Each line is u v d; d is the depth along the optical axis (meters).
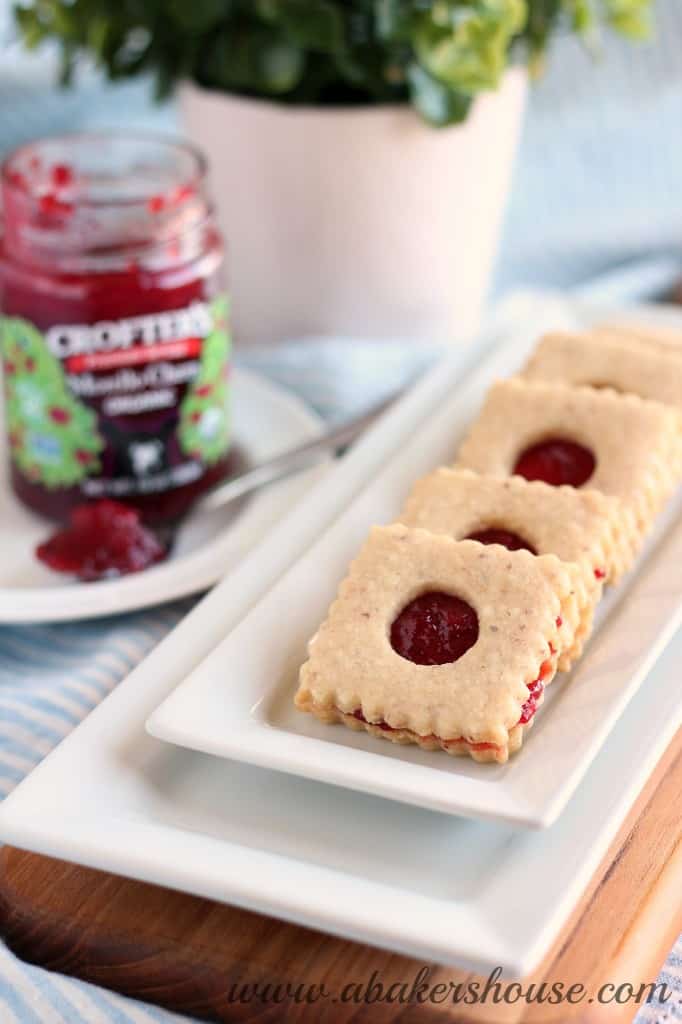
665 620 0.63
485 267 0.85
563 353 0.73
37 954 0.59
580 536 0.65
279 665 0.63
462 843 0.59
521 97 0.82
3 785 0.63
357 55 0.79
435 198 0.81
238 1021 0.58
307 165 0.79
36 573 0.71
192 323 0.72
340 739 0.61
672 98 0.94
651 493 0.68
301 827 0.60
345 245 0.81
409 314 0.84
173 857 0.58
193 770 0.61
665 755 0.62
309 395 0.80
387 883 0.58
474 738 0.60
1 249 0.71
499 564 0.62
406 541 0.64
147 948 0.58
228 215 0.82
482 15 0.76
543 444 0.70
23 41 0.85
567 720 0.60
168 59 0.81
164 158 0.74
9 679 0.67
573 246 0.94
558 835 0.58
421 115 0.77
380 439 0.74
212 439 0.74
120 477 0.73
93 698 0.66
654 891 0.59
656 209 0.93
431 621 0.62
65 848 0.58
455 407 0.74
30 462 0.73
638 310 0.81
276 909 0.57
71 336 0.71
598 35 0.93
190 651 0.64
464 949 0.56
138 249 0.70
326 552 0.67
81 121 0.95
